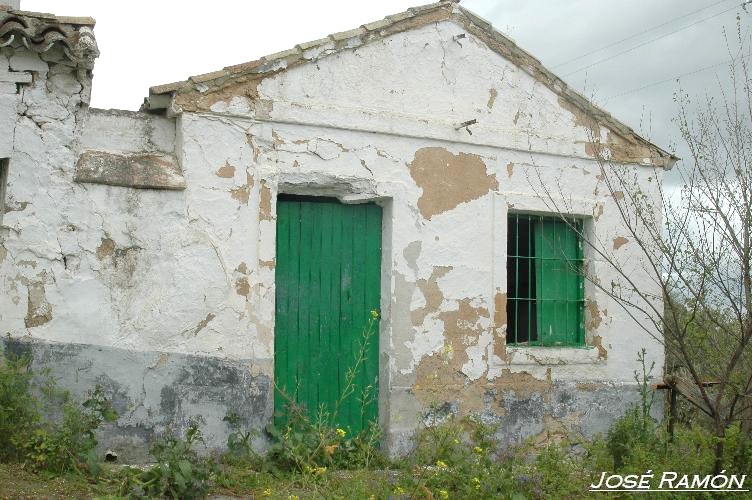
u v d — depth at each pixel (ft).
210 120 24.38
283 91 25.34
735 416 22.43
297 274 26.05
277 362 25.48
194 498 20.03
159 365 23.30
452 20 28.07
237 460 23.29
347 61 26.32
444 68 27.94
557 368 29.04
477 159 28.35
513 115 29.09
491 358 27.96
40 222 22.44
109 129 24.08
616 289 30.22
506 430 27.91
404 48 27.27
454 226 27.73
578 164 30.22
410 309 26.78
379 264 27.22
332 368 26.25
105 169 23.13
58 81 22.88
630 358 30.32
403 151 27.09
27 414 20.97
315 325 26.13
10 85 22.39
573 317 30.42
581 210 30.04
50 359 22.22
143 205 23.44
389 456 25.79
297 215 26.30
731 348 22.71
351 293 26.73
